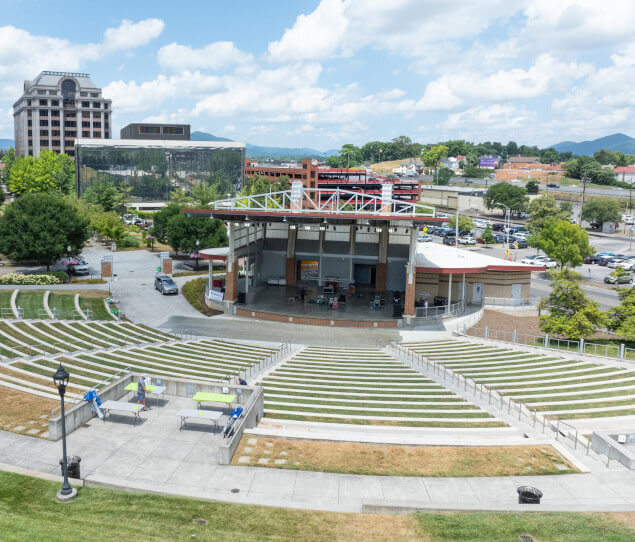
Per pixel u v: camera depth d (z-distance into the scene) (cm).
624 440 1942
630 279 6612
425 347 4006
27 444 1811
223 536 1312
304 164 17038
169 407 2203
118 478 1611
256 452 1806
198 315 4891
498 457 1814
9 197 14662
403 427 2127
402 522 1395
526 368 3191
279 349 3912
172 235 6925
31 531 1251
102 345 3422
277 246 6103
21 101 18762
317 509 1462
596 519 1410
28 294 4950
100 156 13350
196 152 13988
